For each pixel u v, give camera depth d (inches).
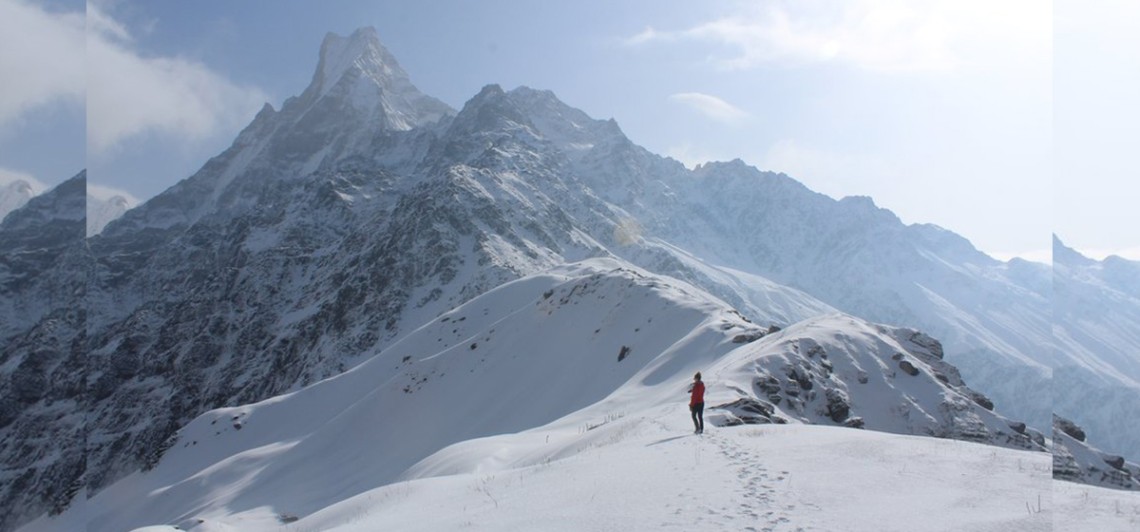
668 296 3841.0
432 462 1625.2
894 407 2026.3
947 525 435.5
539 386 3678.6
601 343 3759.8
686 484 582.6
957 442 719.7
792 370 1967.3
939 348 2477.9
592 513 519.8
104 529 3708.2
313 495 3134.8
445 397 3914.9
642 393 2265.0
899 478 564.7
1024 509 455.5
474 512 590.9
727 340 2662.4
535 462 1167.0
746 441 789.2
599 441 1090.1
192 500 3602.4
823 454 671.8
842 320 2497.5
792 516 474.3
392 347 5516.7
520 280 6053.2
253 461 3814.0
